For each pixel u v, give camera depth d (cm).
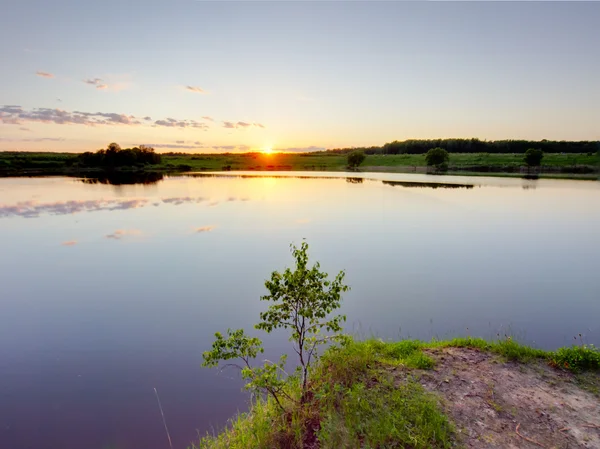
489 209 2998
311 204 3350
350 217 2611
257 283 1238
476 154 13338
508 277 1290
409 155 15100
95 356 779
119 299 1098
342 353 621
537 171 9281
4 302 1080
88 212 2856
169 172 10706
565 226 2275
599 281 1247
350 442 433
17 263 1491
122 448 515
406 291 1158
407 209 3016
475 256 1566
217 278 1293
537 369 593
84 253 1644
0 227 2267
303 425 468
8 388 664
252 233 2059
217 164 14938
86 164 11769
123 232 2100
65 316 981
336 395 519
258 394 543
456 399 511
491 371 587
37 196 4056
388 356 654
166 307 1038
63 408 608
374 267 1410
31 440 534
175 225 2305
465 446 423
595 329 877
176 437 542
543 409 489
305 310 535
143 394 647
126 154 12175
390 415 470
